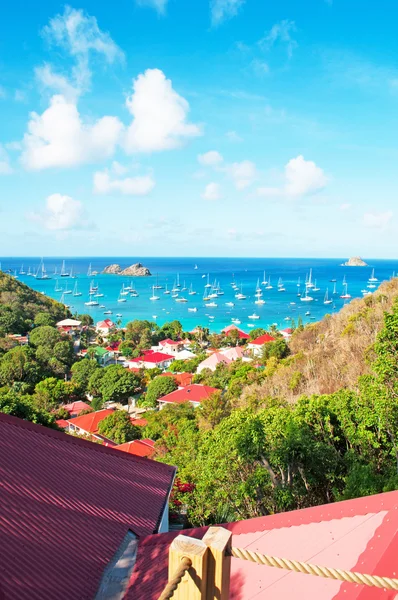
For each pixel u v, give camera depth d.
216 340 96.12
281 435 16.61
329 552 5.46
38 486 9.24
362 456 16.44
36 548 7.43
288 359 48.34
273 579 5.55
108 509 9.52
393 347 14.96
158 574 7.07
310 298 173.00
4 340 73.44
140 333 99.12
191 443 23.52
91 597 6.86
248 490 15.48
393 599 4.21
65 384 59.03
